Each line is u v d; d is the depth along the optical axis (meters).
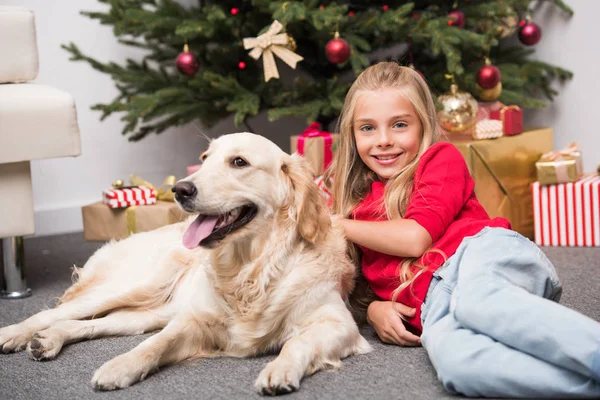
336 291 1.71
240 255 1.65
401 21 2.82
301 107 2.96
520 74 3.45
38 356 1.69
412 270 1.75
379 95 1.88
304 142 2.74
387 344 1.77
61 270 2.72
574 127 3.69
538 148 3.14
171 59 3.37
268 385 1.42
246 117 3.59
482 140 2.84
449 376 1.40
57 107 2.32
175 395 1.45
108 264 2.00
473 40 2.89
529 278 1.57
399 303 1.77
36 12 3.38
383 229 1.74
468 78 3.15
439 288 1.65
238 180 1.60
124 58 3.61
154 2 3.18
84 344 1.82
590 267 2.47
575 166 2.84
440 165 1.82
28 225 2.35
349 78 3.81
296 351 1.50
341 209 1.99
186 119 3.29
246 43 2.84
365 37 3.16
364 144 1.91
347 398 1.41
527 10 3.46
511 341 1.38
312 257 1.68
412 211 1.75
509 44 3.78
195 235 1.59
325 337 1.57
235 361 1.66
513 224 2.97
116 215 2.76
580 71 3.62
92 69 3.52
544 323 1.34
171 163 3.79
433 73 3.30
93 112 3.54
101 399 1.44
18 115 2.25
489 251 1.58
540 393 1.34
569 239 2.87
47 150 2.32
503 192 2.90
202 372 1.59
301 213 1.65
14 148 2.26
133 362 1.52
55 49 3.44
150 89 3.26
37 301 2.30
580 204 2.83
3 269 2.58
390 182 1.89
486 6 3.13
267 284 1.64
